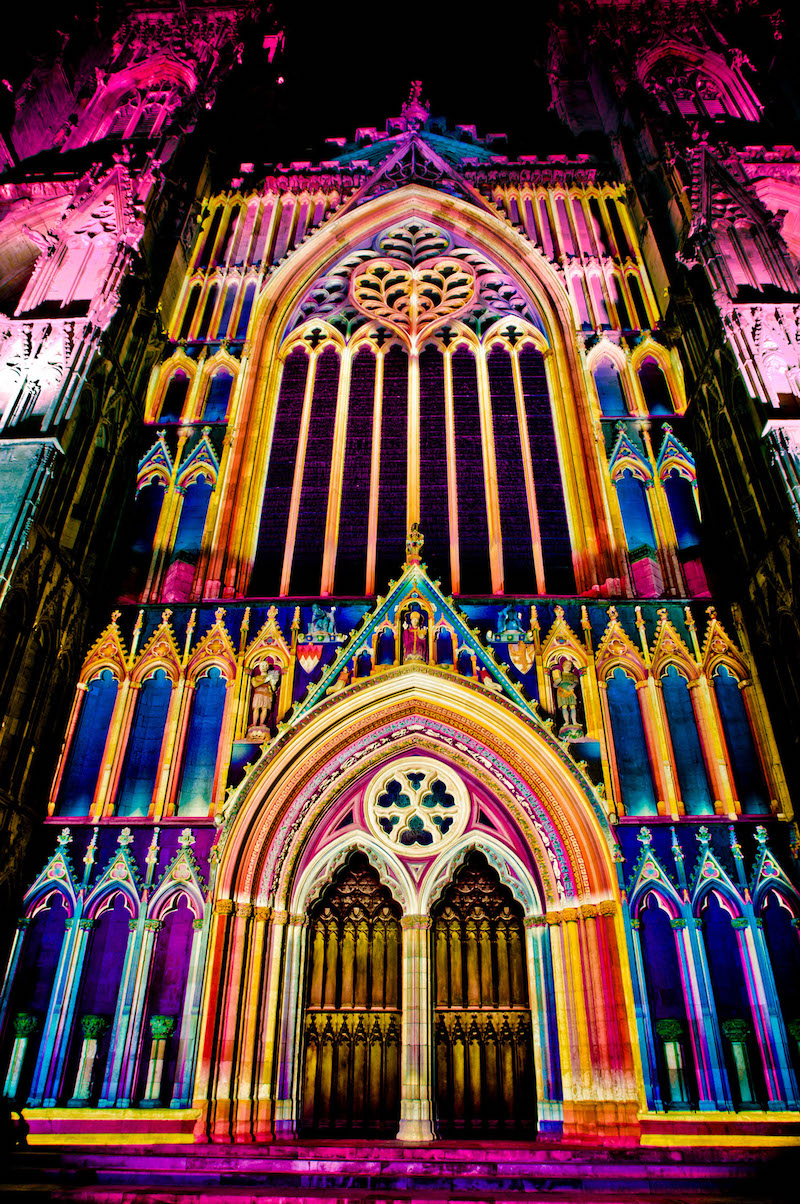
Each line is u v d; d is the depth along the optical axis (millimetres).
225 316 24922
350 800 17531
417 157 28594
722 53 34000
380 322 25328
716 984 14977
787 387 18125
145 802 16797
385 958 16625
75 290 20234
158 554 20031
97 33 34281
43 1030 14719
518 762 16875
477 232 26641
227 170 29750
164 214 24500
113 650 18344
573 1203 11227
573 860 16000
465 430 23047
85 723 17672
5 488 16375
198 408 22578
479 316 25453
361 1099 15398
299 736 16953
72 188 25219
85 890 15742
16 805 15617
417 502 21656
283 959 15828
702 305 21203
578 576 20094
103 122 32094
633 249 25938
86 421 19016
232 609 19047
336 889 17250
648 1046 14406
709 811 16469
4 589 15344
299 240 26719
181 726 17422
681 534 20250
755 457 18188
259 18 37000
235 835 16047
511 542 21016
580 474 21391
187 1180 12578
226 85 32812
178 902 15820
